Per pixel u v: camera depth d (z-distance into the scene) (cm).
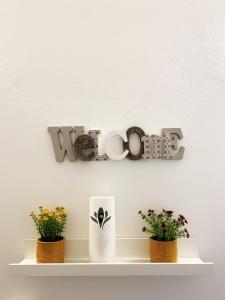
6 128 106
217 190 104
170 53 108
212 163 105
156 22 108
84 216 104
